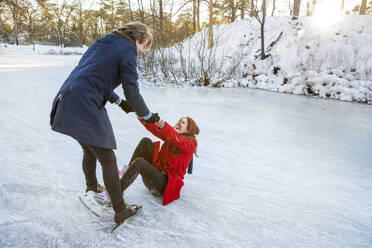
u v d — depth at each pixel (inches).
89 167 81.0
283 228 79.6
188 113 239.0
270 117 254.1
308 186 111.4
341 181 119.2
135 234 71.6
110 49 67.6
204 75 491.2
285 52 621.0
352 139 195.5
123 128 173.2
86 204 76.0
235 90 472.1
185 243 69.2
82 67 68.2
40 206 80.7
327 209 93.2
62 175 102.3
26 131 151.2
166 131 76.8
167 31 512.1
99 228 73.1
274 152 152.6
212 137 173.2
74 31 2165.4
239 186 106.6
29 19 1966.0
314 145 173.5
